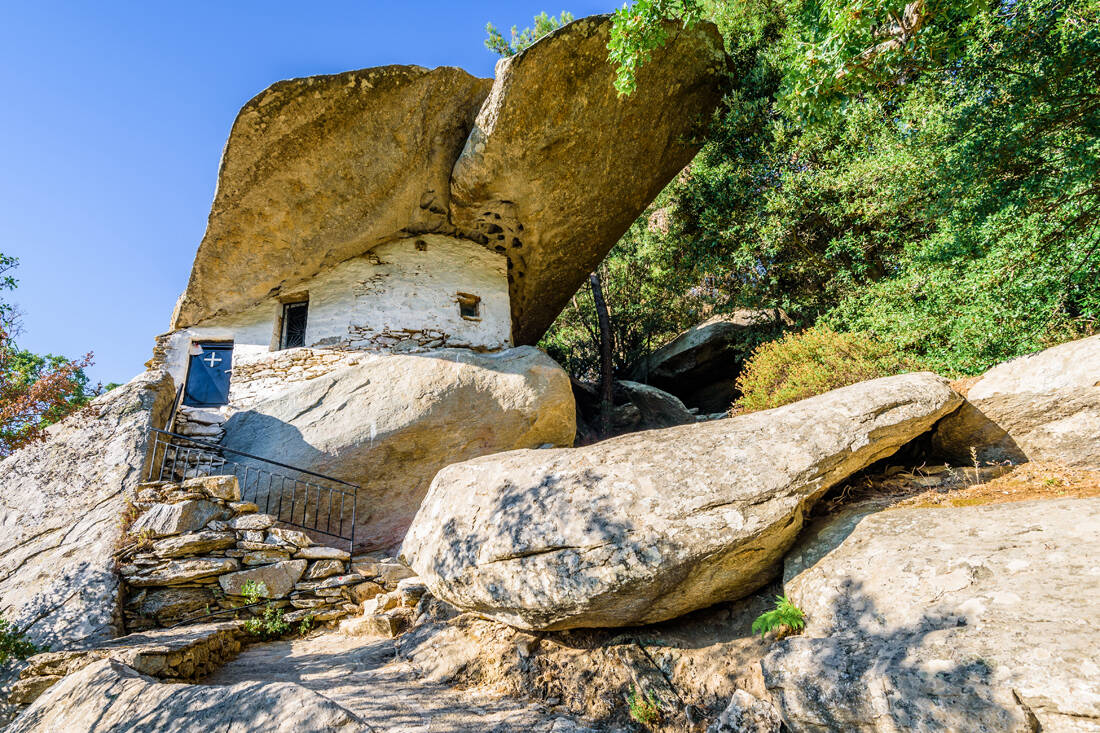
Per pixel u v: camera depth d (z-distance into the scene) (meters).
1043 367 4.19
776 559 3.69
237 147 8.18
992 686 2.21
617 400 15.58
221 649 5.13
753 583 3.74
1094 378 3.87
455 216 10.77
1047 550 2.75
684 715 3.34
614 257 18.12
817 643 2.84
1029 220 5.44
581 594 3.49
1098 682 2.00
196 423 9.28
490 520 4.07
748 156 12.20
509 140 9.18
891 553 3.17
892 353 6.75
